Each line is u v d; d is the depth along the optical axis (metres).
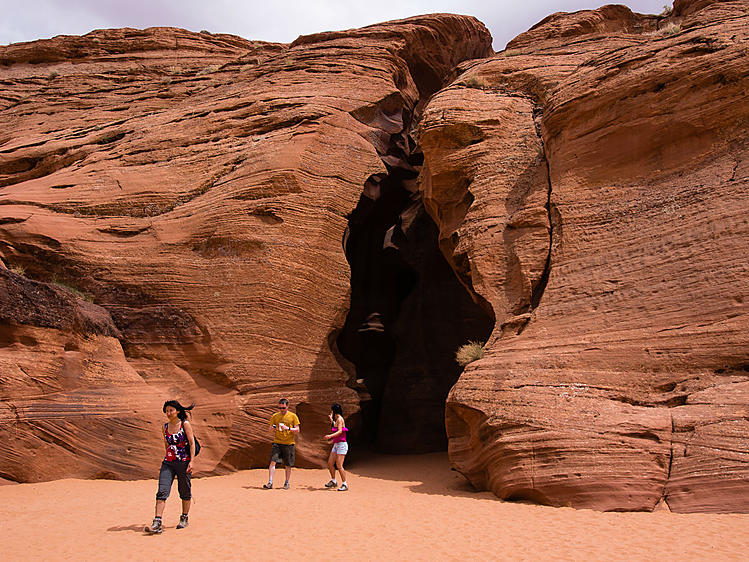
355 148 15.67
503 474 8.62
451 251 14.03
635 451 7.65
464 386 10.11
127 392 11.44
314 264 13.75
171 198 14.59
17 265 13.22
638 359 8.80
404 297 20.94
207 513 7.60
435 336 19.09
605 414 8.26
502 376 9.66
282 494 9.32
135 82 21.09
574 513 7.34
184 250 13.50
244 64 20.56
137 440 11.08
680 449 7.50
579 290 10.27
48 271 13.28
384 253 20.36
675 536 5.99
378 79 18.03
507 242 12.08
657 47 11.55
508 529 6.64
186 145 15.86
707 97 10.60
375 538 6.28
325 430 13.08
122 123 17.66
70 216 14.19
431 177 14.30
